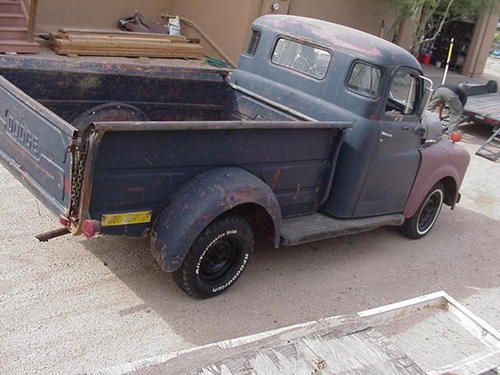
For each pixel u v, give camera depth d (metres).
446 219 7.54
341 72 5.39
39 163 4.14
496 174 9.76
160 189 4.16
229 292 4.81
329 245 6.09
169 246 4.11
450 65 20.39
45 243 4.96
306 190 5.24
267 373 2.47
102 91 5.48
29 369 3.58
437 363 4.47
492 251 6.77
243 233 4.59
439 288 5.64
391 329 4.84
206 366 2.46
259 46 6.16
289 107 5.77
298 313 4.71
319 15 14.43
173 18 12.83
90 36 10.53
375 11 15.93
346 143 5.32
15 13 9.81
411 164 5.91
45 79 5.07
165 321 4.28
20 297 4.22
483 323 3.68
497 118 10.95
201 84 6.13
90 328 4.05
